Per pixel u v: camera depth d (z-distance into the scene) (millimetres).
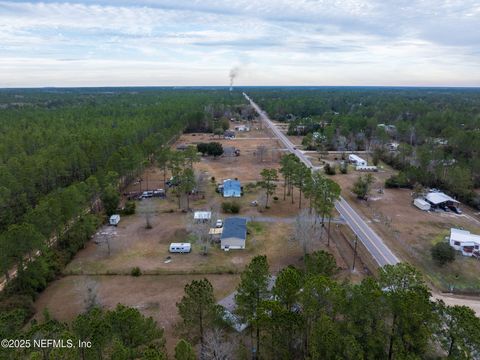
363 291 25719
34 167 70188
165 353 27969
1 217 56719
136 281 45750
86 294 40750
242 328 34500
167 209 70250
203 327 30984
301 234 50406
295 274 29594
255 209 70188
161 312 38969
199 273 47406
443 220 66188
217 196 78000
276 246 55000
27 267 42812
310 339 25969
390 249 54219
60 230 52688
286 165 74188
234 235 54375
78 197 55406
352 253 52969
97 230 60844
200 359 30125
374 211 69875
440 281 45875
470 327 23109
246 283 30047
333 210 69688
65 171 75875
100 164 85188
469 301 41875
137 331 26188
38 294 42438
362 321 25078
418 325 23969
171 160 84625
